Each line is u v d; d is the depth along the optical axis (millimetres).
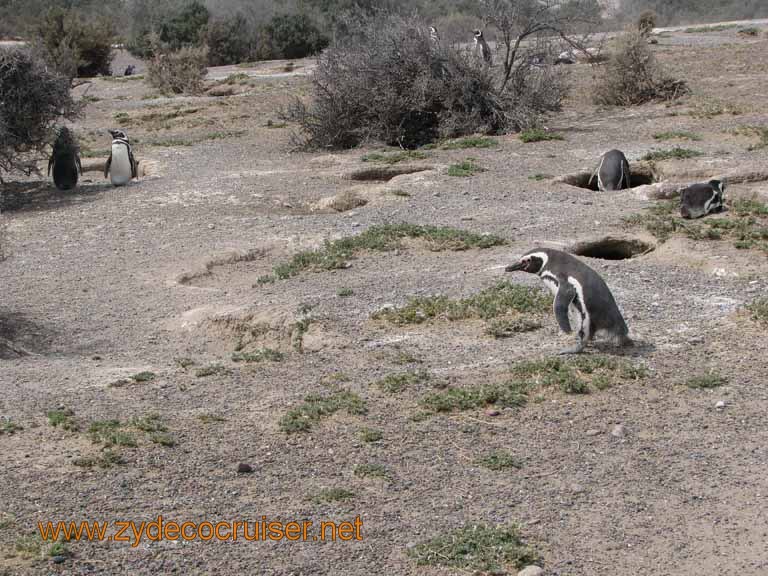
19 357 7914
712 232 10438
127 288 9875
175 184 15578
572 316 7281
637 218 11453
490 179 14695
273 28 44906
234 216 13164
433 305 8438
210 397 6832
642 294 8672
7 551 4715
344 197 13805
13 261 11227
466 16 31406
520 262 7414
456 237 10805
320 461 5777
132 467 5684
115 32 47312
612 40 29500
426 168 16031
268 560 4672
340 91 19609
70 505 5195
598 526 4961
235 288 9727
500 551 4664
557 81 21000
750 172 13836
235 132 21938
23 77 15930
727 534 4848
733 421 6109
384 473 5578
